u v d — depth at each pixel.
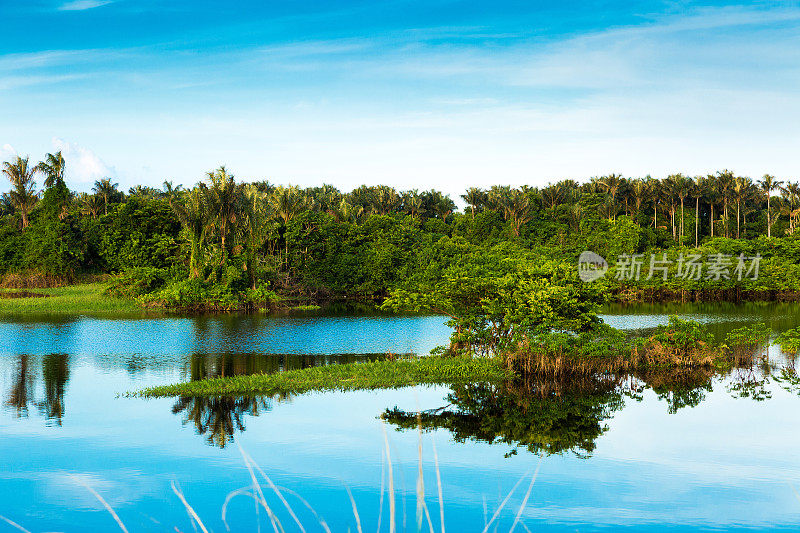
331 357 36.22
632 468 17.39
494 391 27.27
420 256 83.12
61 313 61.94
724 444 19.69
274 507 14.21
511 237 107.94
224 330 49.16
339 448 18.78
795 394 27.00
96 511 13.84
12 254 84.94
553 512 14.08
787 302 78.25
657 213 132.75
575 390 27.70
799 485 15.92
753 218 129.88
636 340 32.81
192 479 16.02
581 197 127.56
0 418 22.00
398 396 25.98
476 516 13.88
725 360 33.22
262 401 24.75
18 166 96.00
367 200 124.44
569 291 30.78
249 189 82.56
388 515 13.80
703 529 13.01
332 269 81.94
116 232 84.31
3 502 14.38
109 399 25.00
